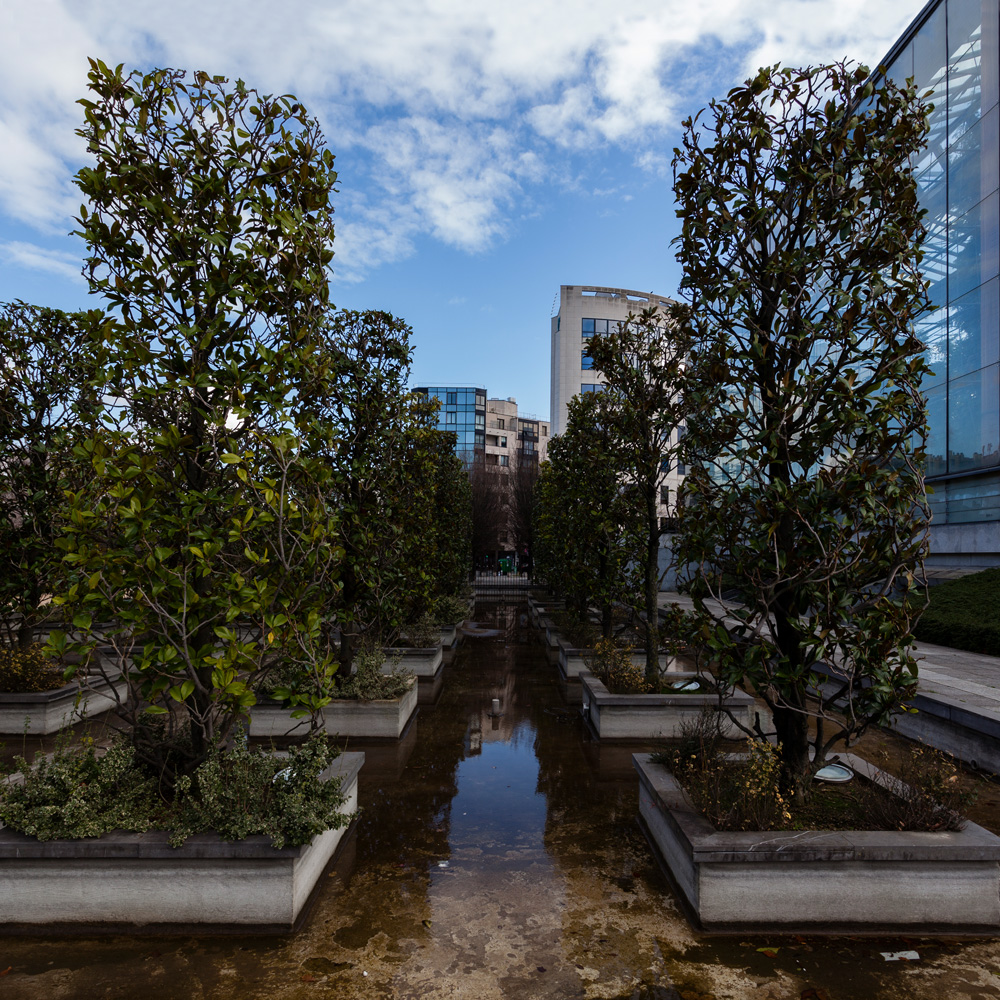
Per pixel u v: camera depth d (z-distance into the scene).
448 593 19.08
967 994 3.55
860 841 4.20
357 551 9.02
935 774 4.85
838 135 5.23
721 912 4.20
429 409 14.77
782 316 5.46
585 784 7.27
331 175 5.64
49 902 4.17
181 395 4.96
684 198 6.05
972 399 17.30
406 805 6.62
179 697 4.32
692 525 5.60
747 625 5.10
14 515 10.14
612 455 10.31
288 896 4.17
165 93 5.00
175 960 3.85
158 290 4.97
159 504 4.68
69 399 10.15
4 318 10.12
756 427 5.39
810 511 4.93
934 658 12.02
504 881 4.94
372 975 3.72
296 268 5.16
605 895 4.71
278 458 4.85
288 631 4.79
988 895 4.19
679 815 4.77
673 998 3.51
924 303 5.29
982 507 17.05
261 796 4.44
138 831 4.28
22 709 8.65
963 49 17.42
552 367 56.00
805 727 5.28
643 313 10.02
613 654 10.73
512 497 55.97
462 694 12.27
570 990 3.58
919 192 19.53
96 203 4.92
